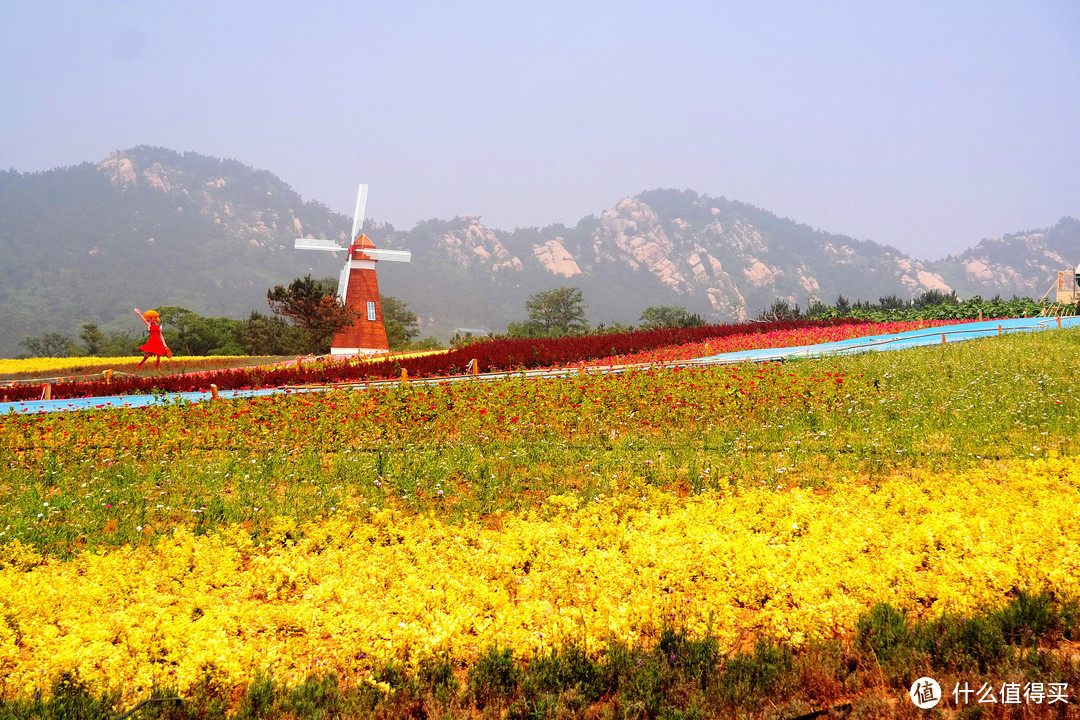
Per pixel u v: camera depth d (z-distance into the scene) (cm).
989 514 822
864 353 2439
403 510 958
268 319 7669
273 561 790
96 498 1005
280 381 2639
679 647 592
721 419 1444
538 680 561
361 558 813
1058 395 1448
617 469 1100
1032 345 2239
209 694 566
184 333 7931
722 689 539
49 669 585
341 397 1756
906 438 1194
